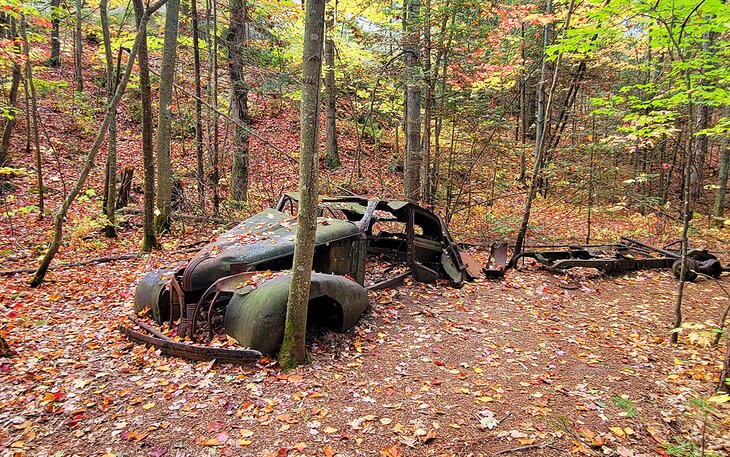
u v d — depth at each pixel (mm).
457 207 11992
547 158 13445
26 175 11062
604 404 3379
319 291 4043
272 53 12820
